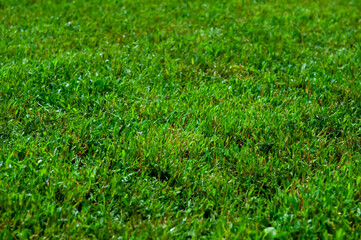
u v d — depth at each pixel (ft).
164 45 21.50
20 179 11.10
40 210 10.19
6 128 13.06
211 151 13.07
